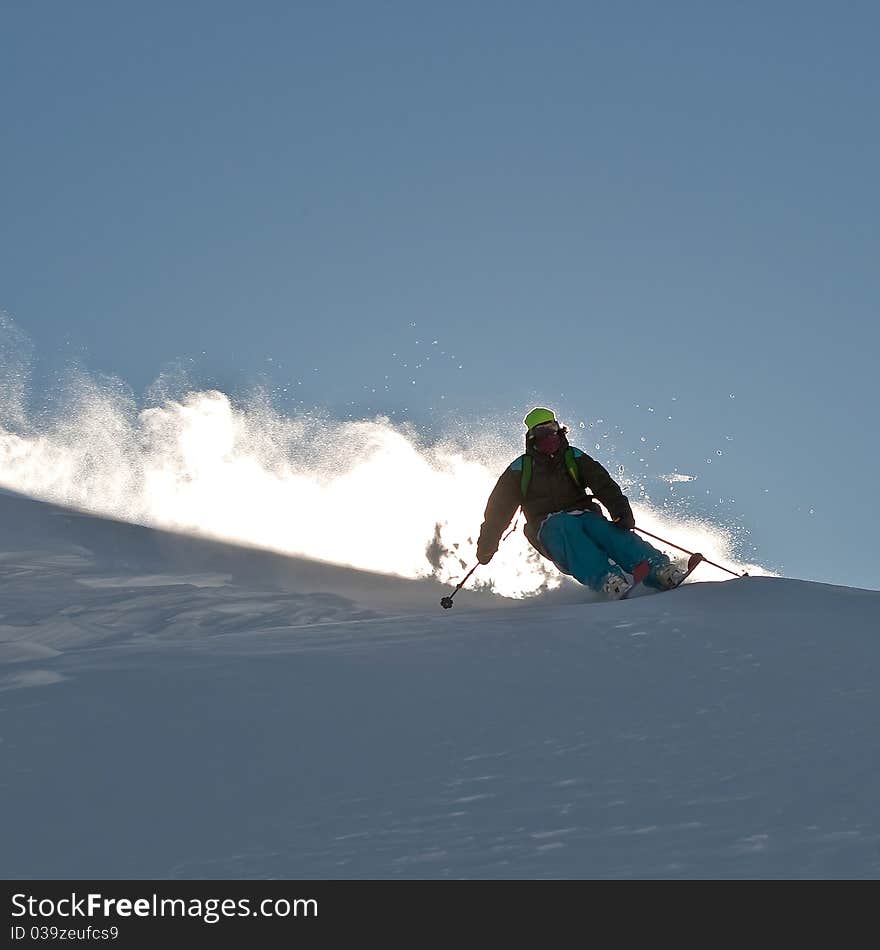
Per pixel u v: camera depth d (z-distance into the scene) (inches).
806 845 349.1
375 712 537.3
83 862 373.4
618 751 459.8
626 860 346.0
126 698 574.9
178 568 1182.3
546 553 1012.5
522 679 591.5
